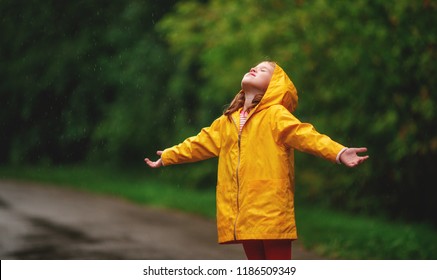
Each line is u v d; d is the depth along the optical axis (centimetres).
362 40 1434
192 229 1502
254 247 593
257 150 562
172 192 2295
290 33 1636
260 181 558
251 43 1750
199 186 2436
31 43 3112
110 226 1535
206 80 2480
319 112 1689
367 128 1589
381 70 1442
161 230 1480
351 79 1545
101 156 3044
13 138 3331
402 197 1705
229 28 1880
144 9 2809
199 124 2406
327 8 1520
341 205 1845
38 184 2716
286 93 570
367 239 1289
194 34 2111
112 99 3048
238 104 586
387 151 1562
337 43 1544
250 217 557
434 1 1323
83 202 2077
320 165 1773
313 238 1300
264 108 565
